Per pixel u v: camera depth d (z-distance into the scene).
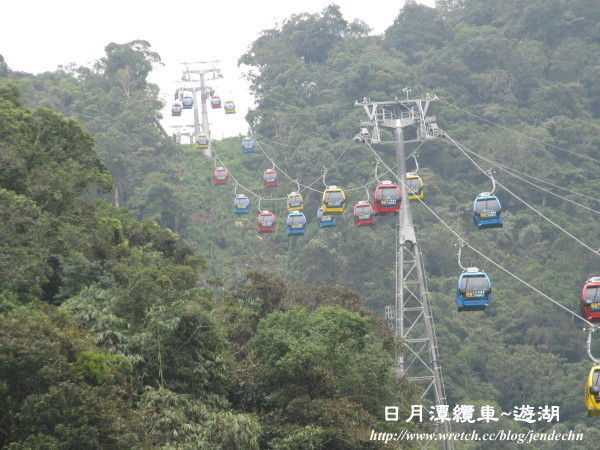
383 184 60.44
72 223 43.41
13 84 47.88
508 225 113.56
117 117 129.00
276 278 46.47
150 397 28.09
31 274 32.72
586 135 130.25
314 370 33.00
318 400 32.06
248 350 36.69
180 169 129.88
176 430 27.31
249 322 41.56
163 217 113.12
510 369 88.12
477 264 106.69
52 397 23.61
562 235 112.12
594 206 117.94
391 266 101.88
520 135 127.06
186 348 31.80
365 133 65.69
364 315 45.25
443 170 127.56
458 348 89.31
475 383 86.12
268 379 33.69
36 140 42.50
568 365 89.50
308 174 119.44
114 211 59.06
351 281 100.75
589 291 45.62
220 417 28.45
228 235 117.12
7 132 39.44
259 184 130.62
